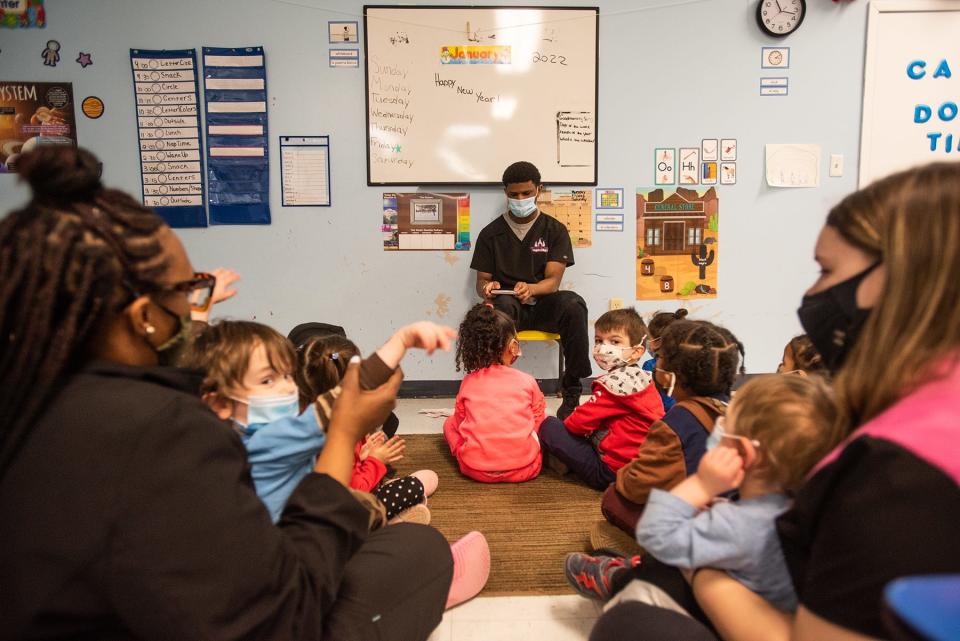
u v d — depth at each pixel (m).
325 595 0.83
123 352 0.74
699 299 3.55
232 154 3.36
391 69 3.33
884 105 3.42
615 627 0.98
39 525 0.63
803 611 0.66
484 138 3.40
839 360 0.82
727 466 0.93
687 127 3.42
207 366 1.19
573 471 2.28
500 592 1.57
